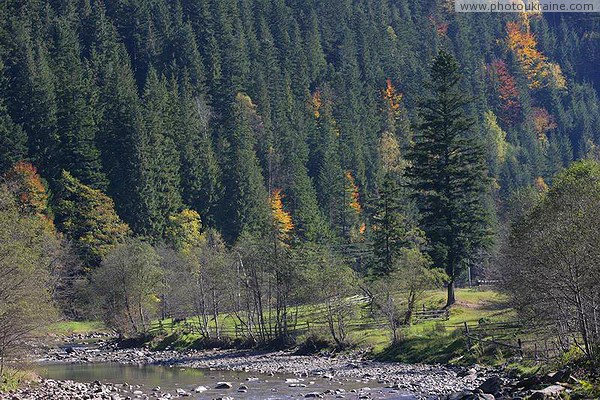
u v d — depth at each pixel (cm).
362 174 15288
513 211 7919
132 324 7656
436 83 7300
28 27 15888
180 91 15762
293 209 13550
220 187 12812
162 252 9588
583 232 3186
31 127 12250
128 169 11856
